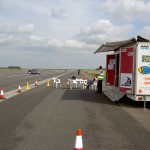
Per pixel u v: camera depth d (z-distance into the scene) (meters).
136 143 4.36
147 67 8.55
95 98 11.30
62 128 5.38
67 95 12.29
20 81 23.45
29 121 6.04
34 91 13.92
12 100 9.90
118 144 4.28
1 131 5.05
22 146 4.07
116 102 10.09
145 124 5.96
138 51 8.49
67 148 4.00
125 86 8.98
